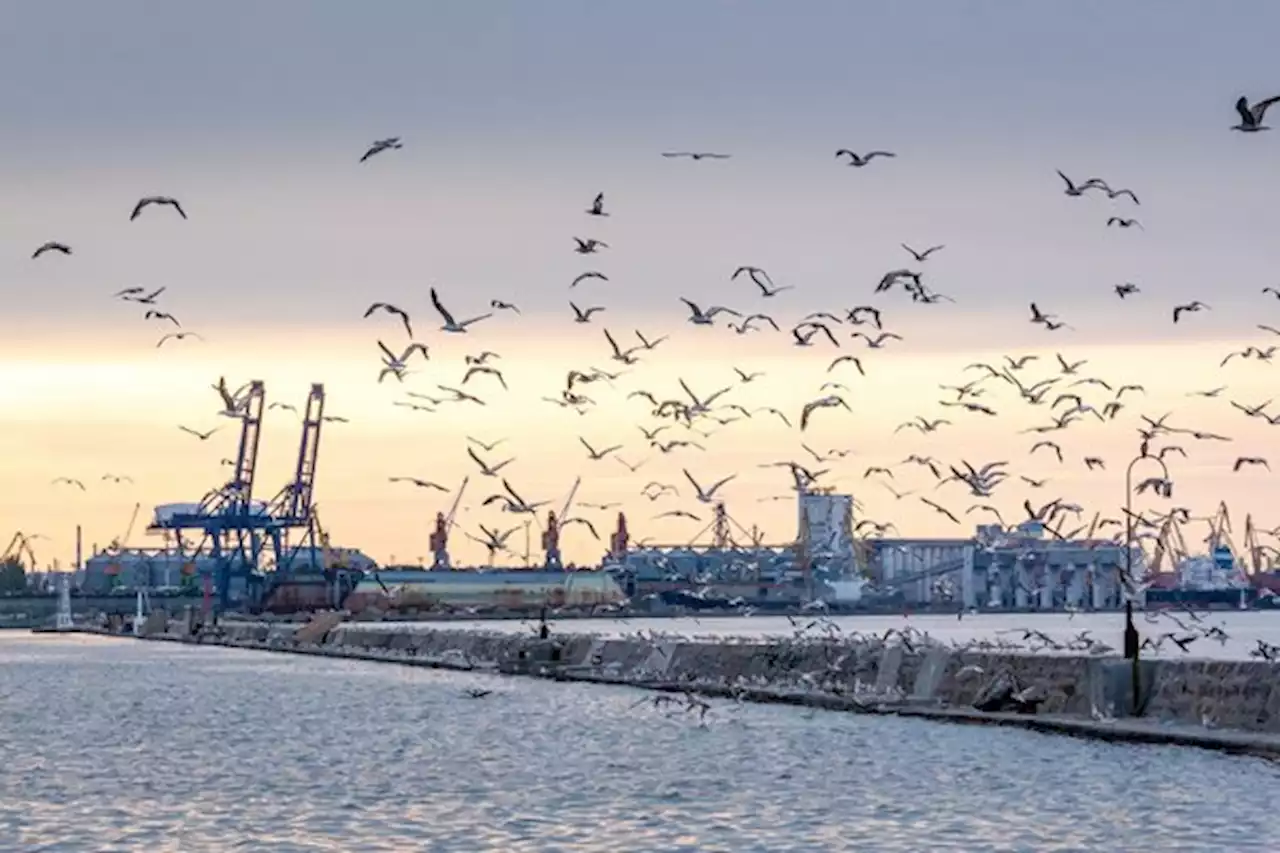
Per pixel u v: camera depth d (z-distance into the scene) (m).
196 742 91.81
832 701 101.62
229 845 57.31
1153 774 68.06
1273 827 57.28
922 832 58.06
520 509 92.31
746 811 62.97
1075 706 86.50
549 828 59.81
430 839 57.97
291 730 97.88
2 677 158.75
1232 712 77.88
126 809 65.50
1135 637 83.31
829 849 55.31
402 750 85.50
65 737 95.75
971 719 88.94
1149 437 87.81
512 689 129.00
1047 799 63.66
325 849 56.34
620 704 111.38
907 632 108.44
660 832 58.72
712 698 112.81
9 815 64.06
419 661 175.75
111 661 194.75
